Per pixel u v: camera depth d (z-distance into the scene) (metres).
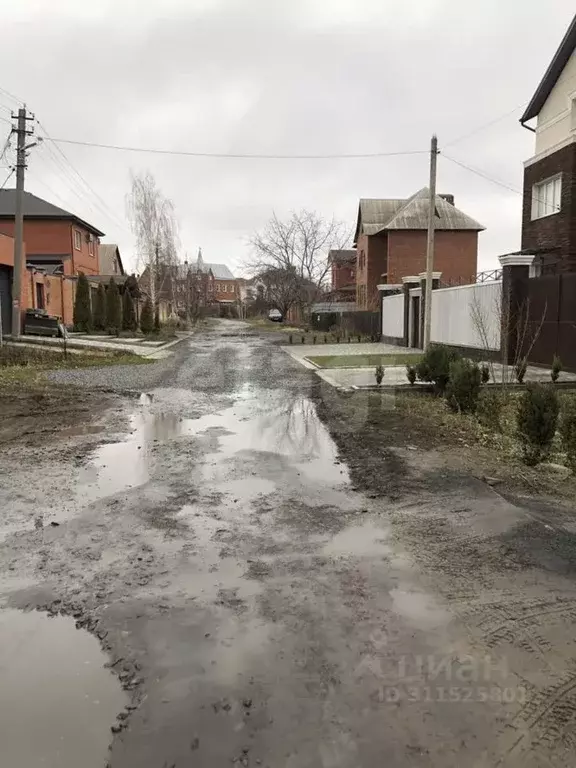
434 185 18.41
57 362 16.88
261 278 52.47
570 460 5.90
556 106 18.59
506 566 3.64
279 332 41.97
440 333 20.97
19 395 11.15
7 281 24.78
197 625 2.96
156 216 38.28
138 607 3.14
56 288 30.39
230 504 4.85
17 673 2.58
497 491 5.24
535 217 20.19
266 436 7.56
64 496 5.05
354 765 2.04
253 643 2.79
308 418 8.87
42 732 2.22
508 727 2.23
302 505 4.83
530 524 4.36
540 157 19.44
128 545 4.00
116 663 2.64
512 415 8.59
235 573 3.56
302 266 45.53
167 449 6.80
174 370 15.97
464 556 3.79
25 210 36.09
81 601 3.22
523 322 15.05
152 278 35.12
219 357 20.52
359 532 4.23
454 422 8.35
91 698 2.41
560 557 3.78
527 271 15.37
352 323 36.12
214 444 7.08
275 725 2.23
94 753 2.11
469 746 2.13
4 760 2.08
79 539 4.11
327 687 2.46
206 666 2.61
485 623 2.97
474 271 37.97
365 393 11.49
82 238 39.16
